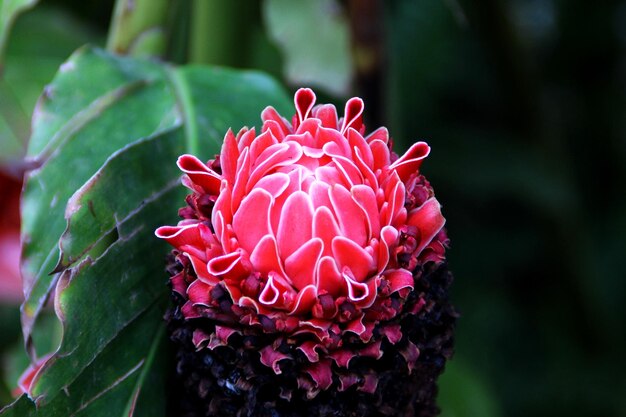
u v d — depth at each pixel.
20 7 0.56
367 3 0.59
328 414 0.43
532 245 0.97
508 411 0.93
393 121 0.62
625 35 1.05
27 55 0.66
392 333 0.42
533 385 0.95
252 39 0.61
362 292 0.41
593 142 1.05
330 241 0.42
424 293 0.43
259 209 0.42
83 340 0.45
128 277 0.47
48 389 0.44
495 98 0.99
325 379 0.42
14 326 0.85
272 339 0.42
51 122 0.51
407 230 0.42
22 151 0.66
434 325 0.44
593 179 1.06
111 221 0.47
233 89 0.54
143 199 0.48
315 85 0.61
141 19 0.57
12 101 0.66
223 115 0.53
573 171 1.03
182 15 0.59
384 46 0.60
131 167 0.49
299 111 0.44
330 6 0.61
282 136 0.44
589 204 1.05
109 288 0.46
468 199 0.99
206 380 0.43
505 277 1.00
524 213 0.99
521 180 0.86
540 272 0.99
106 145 0.51
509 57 0.84
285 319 0.42
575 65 1.05
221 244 0.42
